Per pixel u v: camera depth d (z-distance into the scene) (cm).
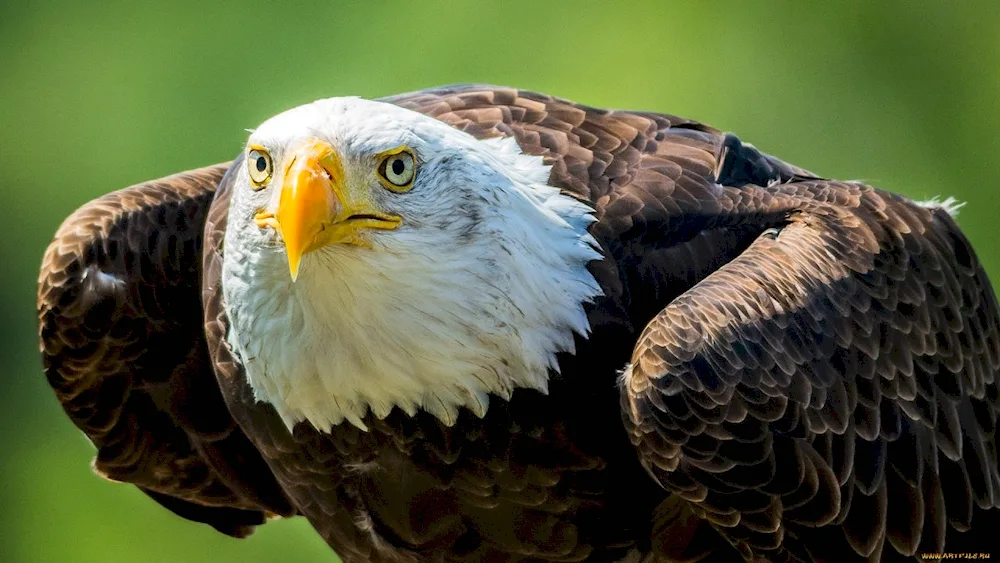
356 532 983
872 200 1006
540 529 941
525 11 1961
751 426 887
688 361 885
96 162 2066
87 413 1109
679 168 980
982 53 2050
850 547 931
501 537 947
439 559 965
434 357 867
